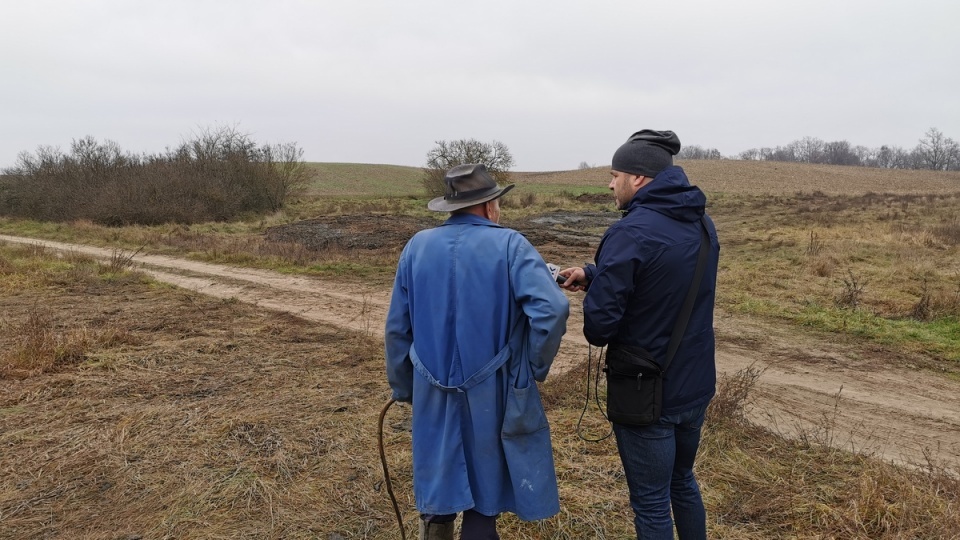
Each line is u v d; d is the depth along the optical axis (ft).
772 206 96.58
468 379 6.52
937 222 61.98
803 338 23.24
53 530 9.70
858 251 41.55
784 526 9.68
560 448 12.45
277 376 17.76
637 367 6.79
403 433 13.32
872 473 11.16
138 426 13.78
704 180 193.67
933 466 12.34
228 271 41.70
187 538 9.45
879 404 16.60
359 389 16.57
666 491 7.23
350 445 12.73
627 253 6.48
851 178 201.87
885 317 25.72
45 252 50.29
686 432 7.37
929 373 19.24
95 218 85.35
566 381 16.78
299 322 26.00
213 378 17.54
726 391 14.40
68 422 14.03
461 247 6.68
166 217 84.64
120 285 35.63
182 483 11.14
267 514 10.14
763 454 12.25
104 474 11.51
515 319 6.63
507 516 9.99
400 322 7.09
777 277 34.04
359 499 10.60
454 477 6.60
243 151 100.17
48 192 97.35
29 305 29.12
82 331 21.24
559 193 133.39
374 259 44.24
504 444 6.59
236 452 12.42
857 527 9.40
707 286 6.93
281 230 68.33
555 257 48.03
